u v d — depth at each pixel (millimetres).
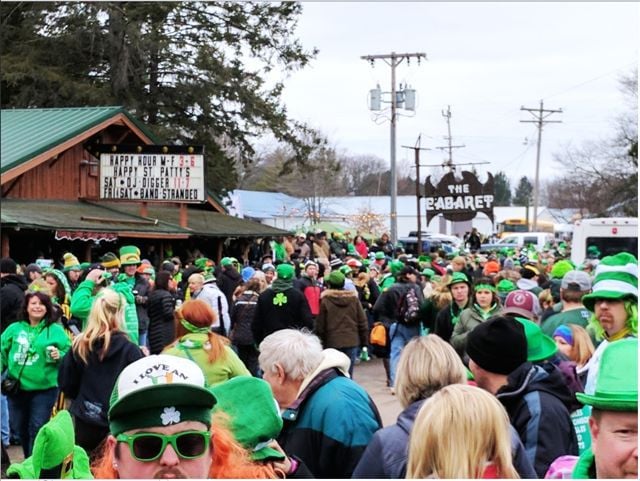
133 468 3111
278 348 5125
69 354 7324
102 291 7508
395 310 13641
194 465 3139
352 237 39188
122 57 31828
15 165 21547
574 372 5426
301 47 34438
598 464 3131
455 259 15062
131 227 22125
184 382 3098
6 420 9062
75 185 24188
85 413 7227
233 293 16344
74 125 23516
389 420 11719
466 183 36000
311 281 15922
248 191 56531
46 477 4035
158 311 12164
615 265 5965
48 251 21844
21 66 31141
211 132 34438
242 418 3826
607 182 61594
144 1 32250
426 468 3281
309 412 4977
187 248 27172
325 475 4918
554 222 92938
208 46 32938
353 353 14016
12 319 10031
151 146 23797
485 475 3242
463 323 9078
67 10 32469
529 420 4680
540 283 15734
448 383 4367
